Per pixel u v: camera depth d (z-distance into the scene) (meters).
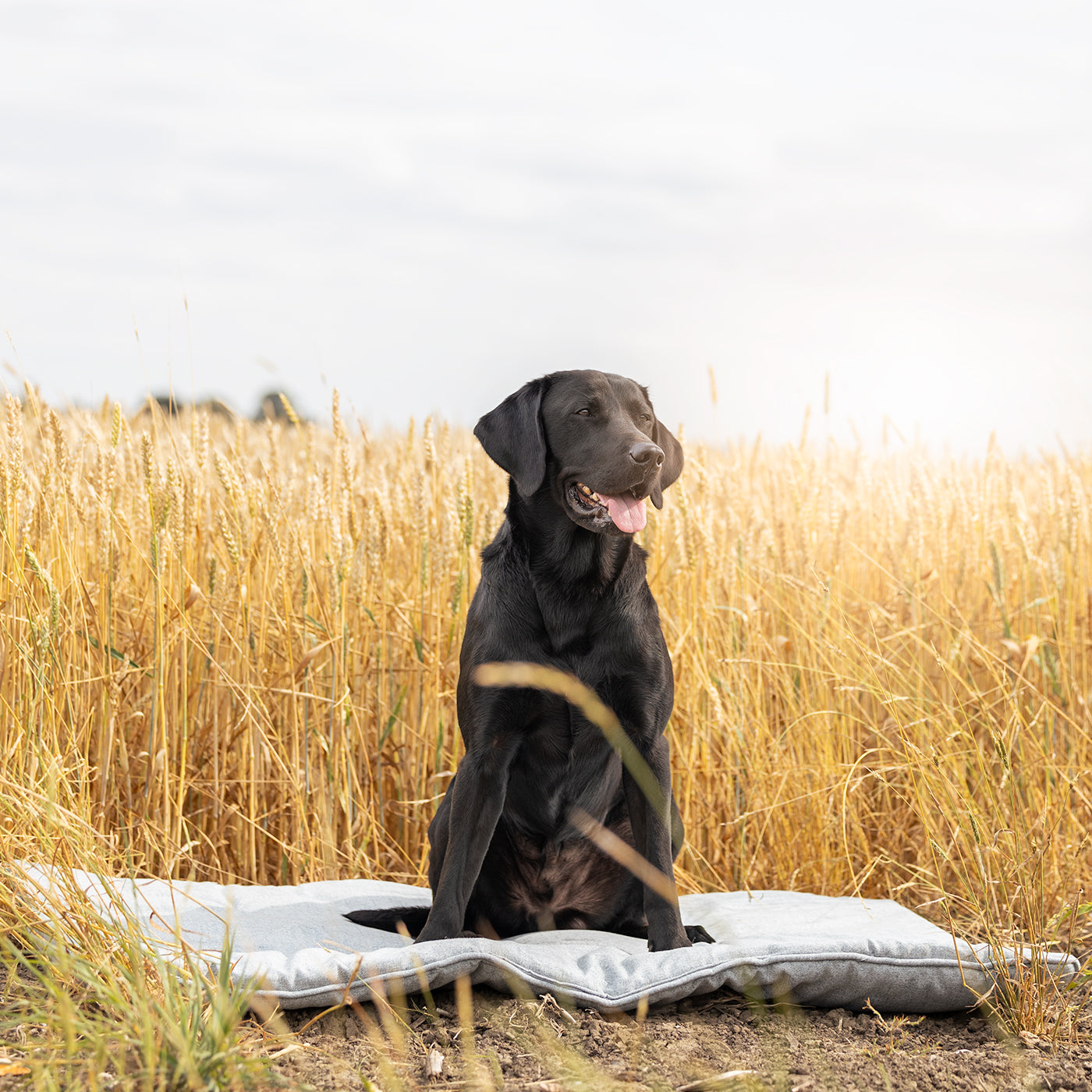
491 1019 2.57
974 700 4.17
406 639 4.59
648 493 3.27
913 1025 2.73
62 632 3.91
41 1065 2.04
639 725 3.27
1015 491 5.20
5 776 3.18
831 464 6.49
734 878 4.28
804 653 4.71
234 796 4.20
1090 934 3.47
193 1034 2.15
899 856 4.23
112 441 4.06
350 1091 2.14
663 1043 2.46
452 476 5.15
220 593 4.37
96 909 2.75
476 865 3.14
